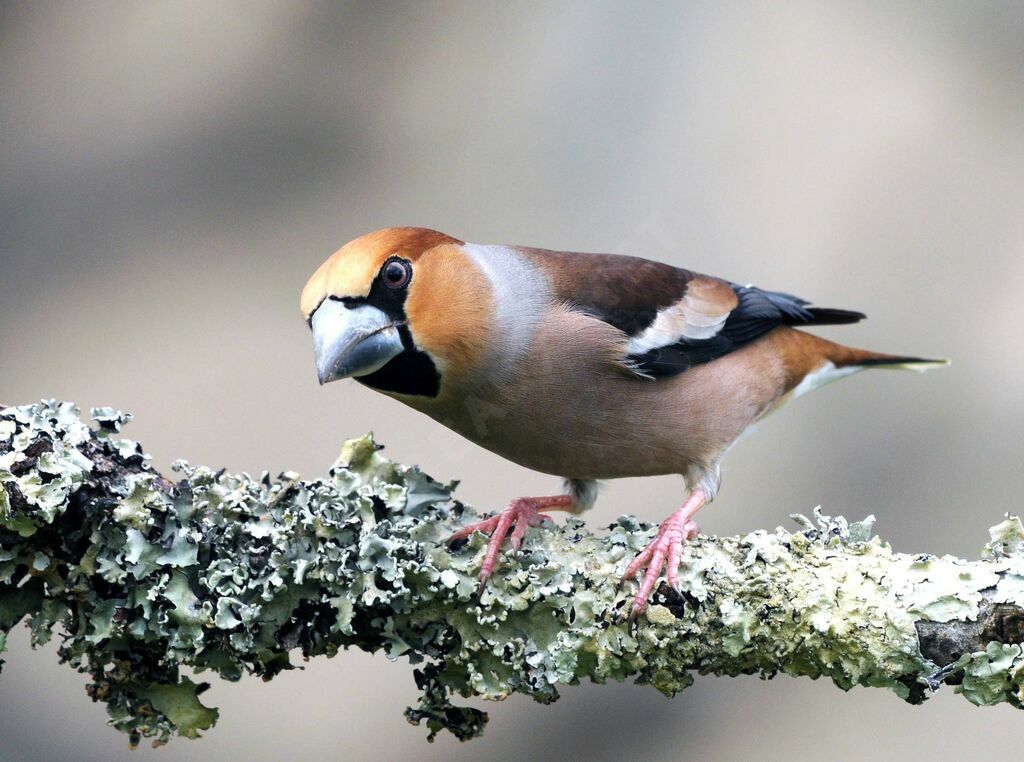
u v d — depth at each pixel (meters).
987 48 12.44
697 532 7.39
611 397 8.80
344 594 6.82
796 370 10.35
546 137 12.13
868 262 11.98
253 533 6.82
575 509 9.52
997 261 11.98
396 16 12.33
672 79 12.29
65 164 11.93
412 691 10.78
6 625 6.71
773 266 11.99
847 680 6.91
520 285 8.57
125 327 11.61
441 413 8.68
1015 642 6.68
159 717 6.80
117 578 6.66
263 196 12.02
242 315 11.69
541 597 7.04
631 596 7.09
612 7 12.39
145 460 6.89
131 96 12.12
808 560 7.06
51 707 10.37
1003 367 11.68
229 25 12.28
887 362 10.76
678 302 9.29
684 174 12.07
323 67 12.27
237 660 6.80
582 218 11.95
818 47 12.39
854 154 12.34
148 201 11.93
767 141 12.23
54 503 6.46
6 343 11.46
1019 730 10.48
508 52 12.44
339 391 11.42
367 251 7.97
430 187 12.08
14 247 11.69
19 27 12.16
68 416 6.81
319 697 10.78
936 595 6.77
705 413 9.30
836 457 11.46
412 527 7.16
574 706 10.59
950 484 11.31
